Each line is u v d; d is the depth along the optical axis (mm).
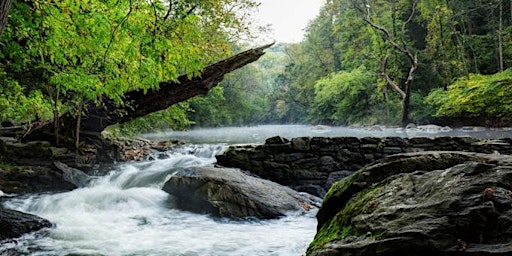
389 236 2770
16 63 8375
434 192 2973
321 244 3348
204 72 12039
